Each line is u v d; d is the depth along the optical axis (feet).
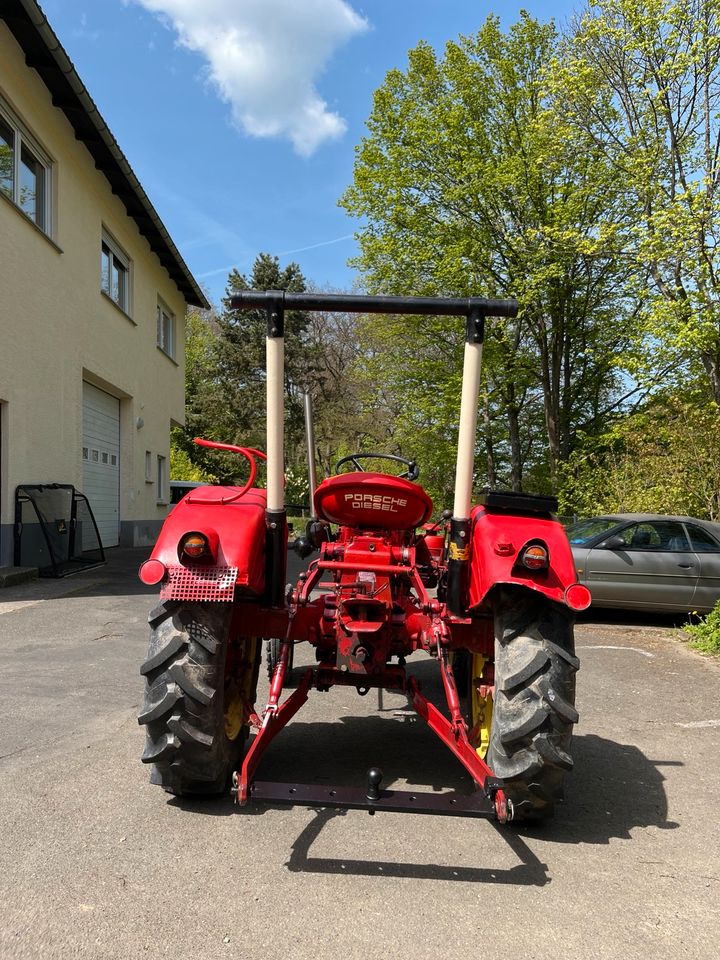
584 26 43.04
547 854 10.18
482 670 12.73
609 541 29.01
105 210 46.83
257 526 11.01
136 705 15.79
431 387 79.51
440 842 10.41
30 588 30.63
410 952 7.79
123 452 53.88
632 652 24.31
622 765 13.94
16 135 34.63
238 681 12.01
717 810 11.93
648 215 38.86
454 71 66.85
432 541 15.48
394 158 68.85
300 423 118.11
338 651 11.39
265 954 7.66
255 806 11.21
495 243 68.59
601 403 79.15
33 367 35.78
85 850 9.69
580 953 7.90
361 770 12.91
